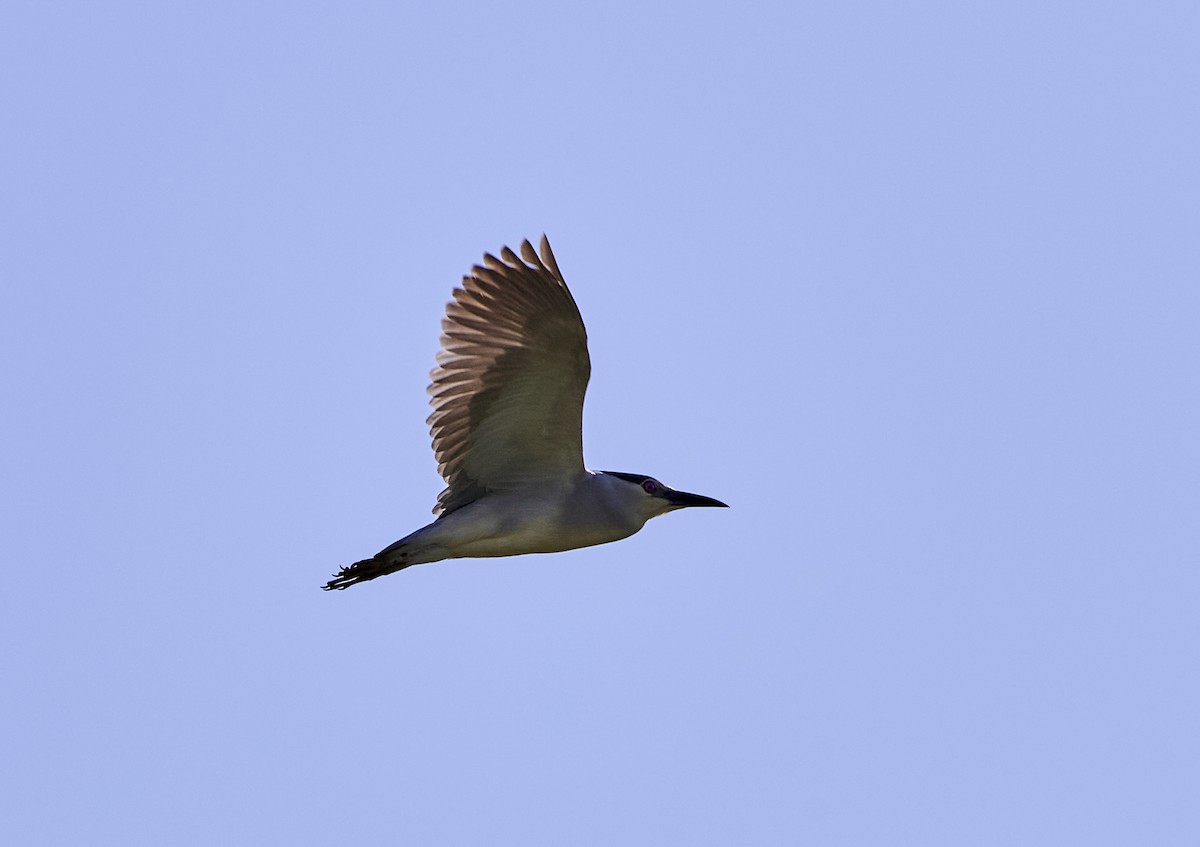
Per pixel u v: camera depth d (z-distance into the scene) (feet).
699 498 51.08
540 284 44.98
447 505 49.49
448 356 48.01
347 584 47.62
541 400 47.80
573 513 48.91
